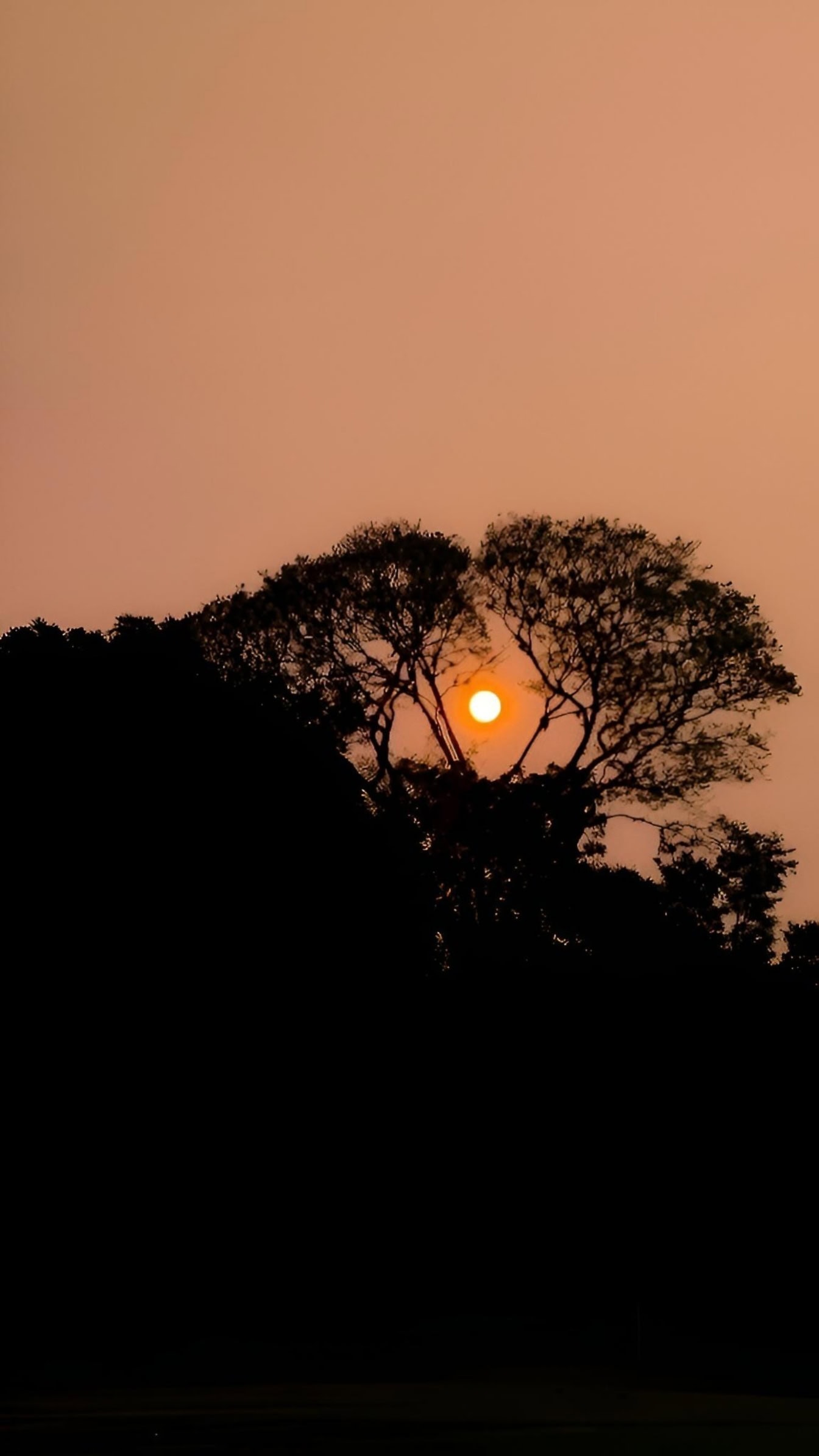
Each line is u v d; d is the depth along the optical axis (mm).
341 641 182875
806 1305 136500
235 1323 115062
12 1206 111250
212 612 180750
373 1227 126875
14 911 114500
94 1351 100750
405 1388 83938
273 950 120188
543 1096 151000
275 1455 58781
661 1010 157000
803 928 173125
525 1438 64125
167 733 120062
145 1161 113375
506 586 185125
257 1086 117312
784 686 184125
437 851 175750
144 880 116500
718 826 184750
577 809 182875
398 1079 129250
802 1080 154125
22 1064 112188
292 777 125000
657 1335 118375
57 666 121000
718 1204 148875
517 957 168125
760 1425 68625
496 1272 142250
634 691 184375
